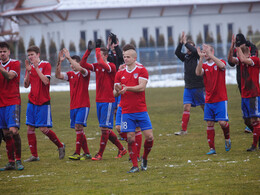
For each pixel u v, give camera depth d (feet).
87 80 93.66
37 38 501.15
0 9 589.73
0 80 84.07
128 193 62.49
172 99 230.68
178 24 520.42
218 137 114.62
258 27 541.34
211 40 485.97
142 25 507.71
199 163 82.23
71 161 91.56
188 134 122.01
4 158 97.81
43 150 106.42
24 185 70.38
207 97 92.94
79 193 63.62
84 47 463.42
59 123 155.22
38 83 91.30
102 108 92.17
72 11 473.67
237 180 67.21
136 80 77.51
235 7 532.73
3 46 84.38
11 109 83.71
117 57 106.93
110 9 490.08
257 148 96.37
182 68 372.17
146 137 77.10
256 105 92.84
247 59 91.66
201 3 510.99
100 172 78.64
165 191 62.69
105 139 92.48
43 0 490.08
